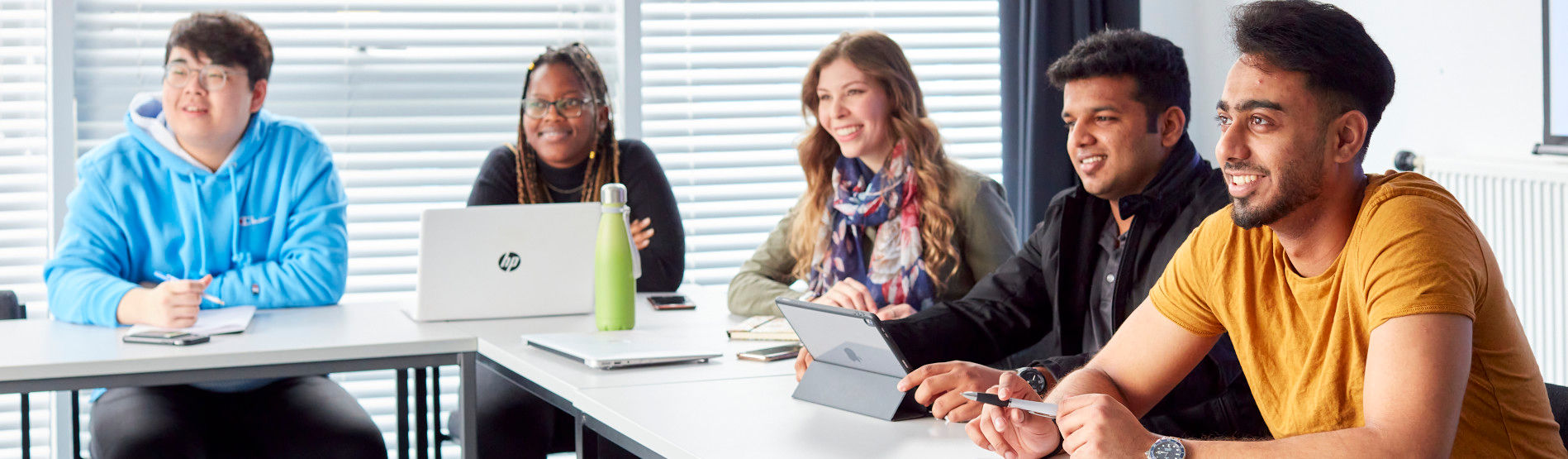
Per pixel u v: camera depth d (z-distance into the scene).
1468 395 1.17
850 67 2.43
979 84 3.96
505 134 3.71
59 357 1.94
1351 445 1.06
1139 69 1.74
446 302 2.29
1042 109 3.64
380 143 3.62
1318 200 1.20
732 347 1.99
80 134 3.42
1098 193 1.81
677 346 1.93
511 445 2.46
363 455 2.32
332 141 3.58
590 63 2.88
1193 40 3.96
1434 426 1.05
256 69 2.61
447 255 2.27
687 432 1.41
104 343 2.08
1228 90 1.21
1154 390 1.45
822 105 2.48
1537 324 2.81
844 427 1.43
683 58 3.76
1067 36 3.67
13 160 3.37
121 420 2.28
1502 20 2.95
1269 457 1.08
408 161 3.64
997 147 4.00
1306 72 1.16
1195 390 1.58
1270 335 1.32
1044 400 1.46
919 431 1.41
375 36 3.61
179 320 2.18
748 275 2.47
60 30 3.34
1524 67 2.88
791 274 2.65
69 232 2.51
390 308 2.50
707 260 3.80
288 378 2.58
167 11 3.48
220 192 2.62
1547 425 1.22
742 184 3.82
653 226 2.87
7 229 3.37
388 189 3.64
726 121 3.82
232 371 2.01
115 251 2.55
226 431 2.39
